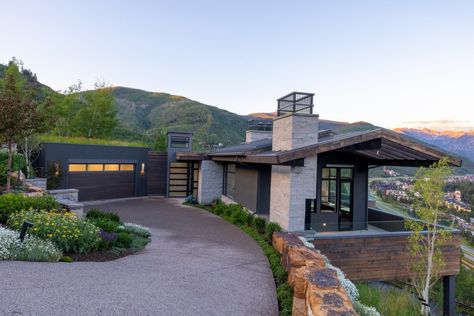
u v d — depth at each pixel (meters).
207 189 15.98
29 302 3.30
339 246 8.45
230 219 11.76
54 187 14.43
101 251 6.45
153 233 9.37
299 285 3.94
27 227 5.29
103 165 16.61
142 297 3.97
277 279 5.47
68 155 15.22
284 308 4.23
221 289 4.79
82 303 3.49
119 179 17.28
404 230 9.00
